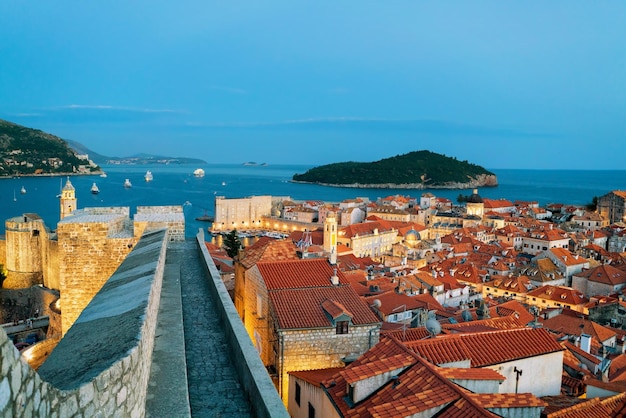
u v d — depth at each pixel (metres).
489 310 64.69
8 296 89.50
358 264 112.50
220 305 24.34
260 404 13.80
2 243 98.94
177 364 14.89
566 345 46.22
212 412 15.57
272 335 37.09
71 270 36.97
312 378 30.73
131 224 44.69
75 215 43.41
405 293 78.38
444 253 145.00
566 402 25.80
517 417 20.67
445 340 27.02
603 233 187.88
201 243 41.94
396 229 191.88
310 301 37.84
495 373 23.78
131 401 10.56
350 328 36.16
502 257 141.62
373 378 22.48
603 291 113.19
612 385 30.08
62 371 10.90
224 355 20.17
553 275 123.56
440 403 19.34
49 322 74.94
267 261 42.31
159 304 22.00
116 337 12.43
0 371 5.75
